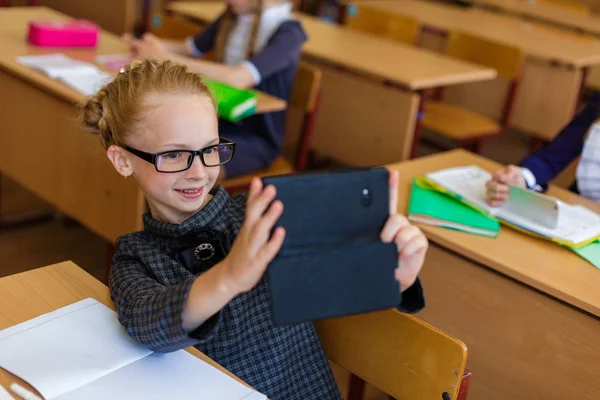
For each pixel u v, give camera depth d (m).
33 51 2.61
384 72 3.13
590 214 1.92
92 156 2.30
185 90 1.18
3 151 2.62
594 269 1.68
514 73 3.61
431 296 1.84
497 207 1.88
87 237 2.99
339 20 5.06
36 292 1.23
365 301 0.93
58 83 2.33
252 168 2.67
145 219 1.24
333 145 3.51
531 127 4.25
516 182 1.94
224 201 1.26
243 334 1.24
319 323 1.38
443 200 1.92
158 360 1.09
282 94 2.76
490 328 1.75
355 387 1.56
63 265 1.32
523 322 1.69
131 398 1.00
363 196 0.94
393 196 0.96
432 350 1.21
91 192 2.35
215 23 3.12
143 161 1.18
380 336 1.28
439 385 1.20
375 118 3.29
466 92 4.33
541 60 4.11
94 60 2.62
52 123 2.39
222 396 1.03
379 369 1.29
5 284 1.24
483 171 2.10
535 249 1.75
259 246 0.90
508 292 1.70
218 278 0.98
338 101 3.43
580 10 5.64
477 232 1.79
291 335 1.29
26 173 2.55
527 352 1.69
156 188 1.18
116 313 1.19
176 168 1.17
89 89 2.28
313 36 3.61
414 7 4.88
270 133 2.72
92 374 1.03
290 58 2.74
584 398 1.62
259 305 1.25
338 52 3.36
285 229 0.90
